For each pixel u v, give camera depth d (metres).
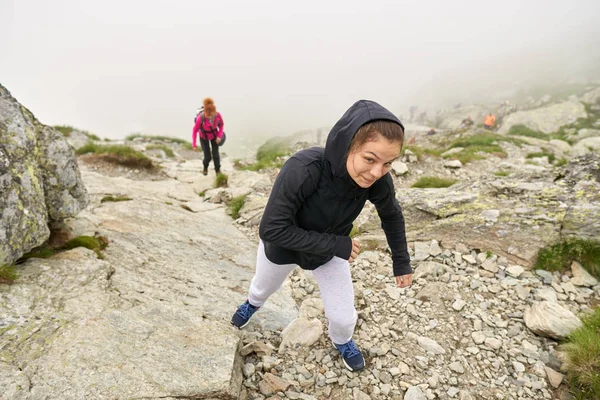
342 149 1.72
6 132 3.18
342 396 2.63
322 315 3.55
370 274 4.29
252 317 3.43
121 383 2.19
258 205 6.84
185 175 11.02
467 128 23.58
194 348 2.67
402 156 12.40
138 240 4.73
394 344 3.16
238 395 2.49
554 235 4.27
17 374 2.09
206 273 4.23
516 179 5.32
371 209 5.51
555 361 2.99
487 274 4.15
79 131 17.50
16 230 3.04
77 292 3.02
